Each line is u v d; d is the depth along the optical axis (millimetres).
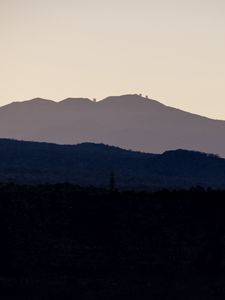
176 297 151500
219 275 161250
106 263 162125
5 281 152375
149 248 167125
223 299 151500
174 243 168500
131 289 153250
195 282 158250
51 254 162625
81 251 164625
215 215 174875
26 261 159875
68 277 156875
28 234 166250
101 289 152375
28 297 147375
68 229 170250
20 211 170750
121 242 168000
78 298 148250
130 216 174000
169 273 160375
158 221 173500
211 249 167125
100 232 170375
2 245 162875
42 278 155750
